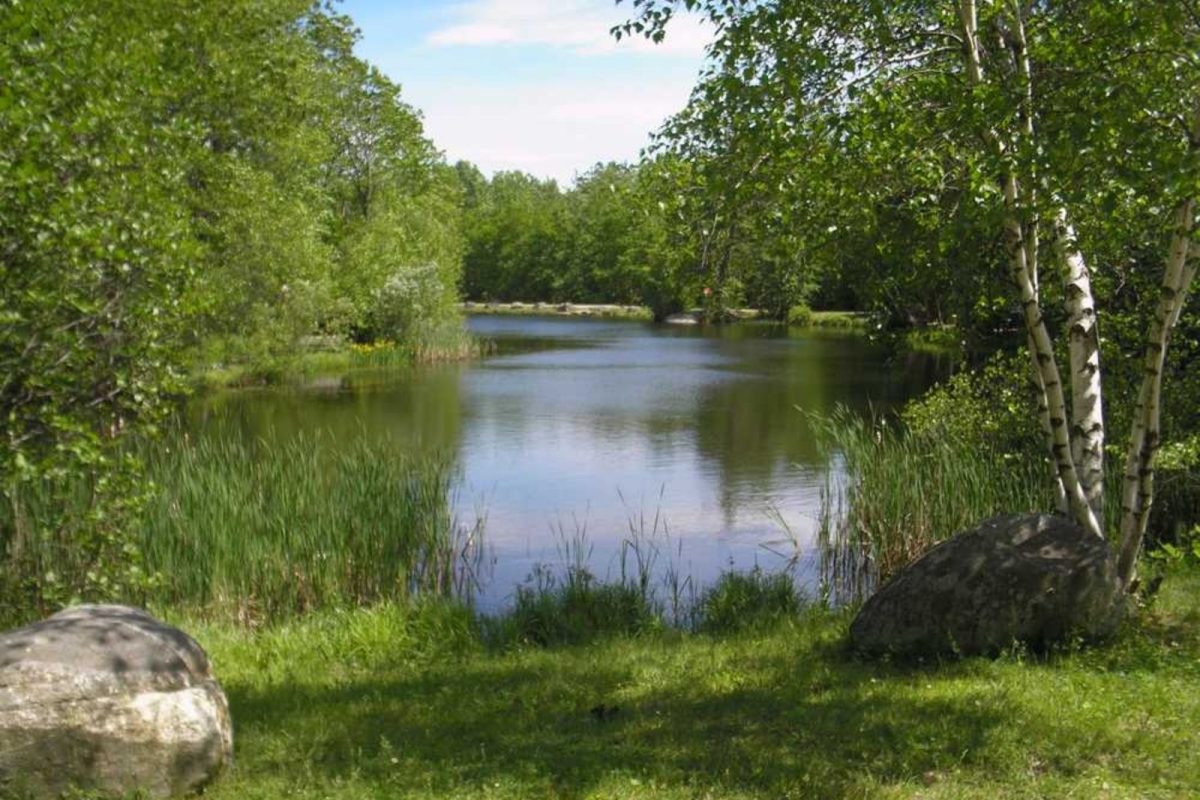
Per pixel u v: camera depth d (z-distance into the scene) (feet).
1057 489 30.17
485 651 31.63
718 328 215.10
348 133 169.58
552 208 361.71
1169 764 19.21
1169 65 25.58
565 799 18.48
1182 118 27.22
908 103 27.96
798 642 29.25
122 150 32.01
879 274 33.60
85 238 27.45
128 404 31.09
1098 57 25.58
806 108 27.40
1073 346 29.99
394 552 41.09
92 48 34.78
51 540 31.32
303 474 45.47
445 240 185.37
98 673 17.67
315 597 38.06
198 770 18.40
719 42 28.30
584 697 25.14
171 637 19.16
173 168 38.01
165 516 38.58
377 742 22.07
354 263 152.87
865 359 143.43
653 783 18.93
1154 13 24.47
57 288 28.12
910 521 42.88
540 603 36.01
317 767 20.29
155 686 18.20
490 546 48.85
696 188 29.17
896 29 29.45
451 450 75.92
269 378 119.55
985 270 34.78
